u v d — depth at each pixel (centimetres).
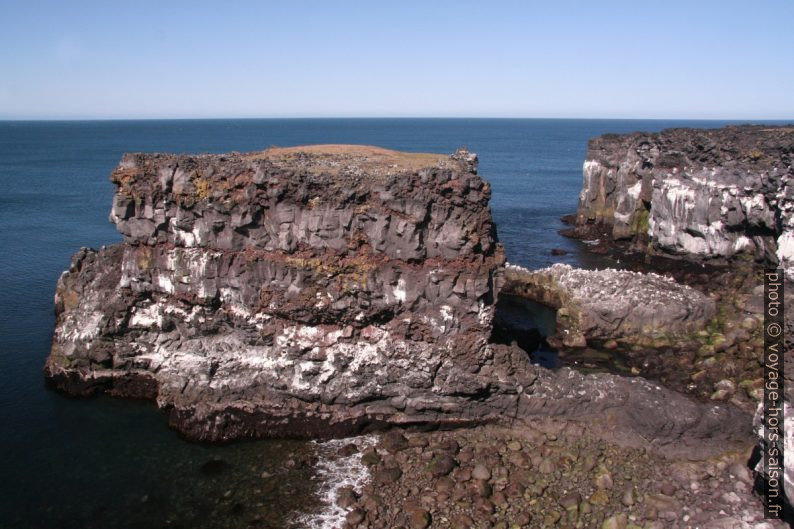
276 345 3262
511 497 2597
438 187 3050
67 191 10900
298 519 2514
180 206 3291
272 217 3195
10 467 2880
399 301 3153
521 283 5225
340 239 3142
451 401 3144
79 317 3594
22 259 6125
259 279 3262
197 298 3347
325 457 2945
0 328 4375
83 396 3488
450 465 2770
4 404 3394
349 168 3412
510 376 3130
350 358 3184
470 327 3150
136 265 3444
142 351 3472
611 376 3331
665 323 4334
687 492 2603
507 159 19212
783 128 6644
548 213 9650
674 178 6241
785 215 4916
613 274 5078
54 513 2581
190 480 2788
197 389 3241
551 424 3095
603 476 2694
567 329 4419
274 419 3166
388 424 3170
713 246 5769
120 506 2623
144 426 3228
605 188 7838
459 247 3084
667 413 2952
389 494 2631
